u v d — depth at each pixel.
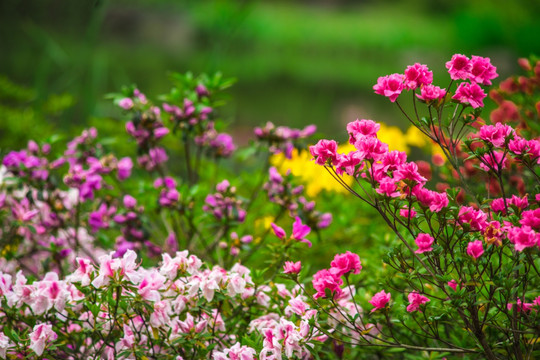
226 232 3.12
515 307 2.64
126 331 2.70
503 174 2.90
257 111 9.70
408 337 2.85
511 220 2.57
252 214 3.50
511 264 2.59
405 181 2.58
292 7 25.52
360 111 9.91
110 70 10.08
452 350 2.64
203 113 3.25
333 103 10.73
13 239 3.17
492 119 3.15
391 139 3.93
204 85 3.32
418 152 4.34
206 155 3.37
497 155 2.71
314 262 3.32
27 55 9.78
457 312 2.67
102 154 3.25
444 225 2.61
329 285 2.65
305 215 3.16
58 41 10.12
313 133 3.25
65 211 3.20
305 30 20.83
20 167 3.11
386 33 21.28
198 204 3.40
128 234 3.14
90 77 5.04
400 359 2.89
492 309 2.76
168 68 11.92
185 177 4.00
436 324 2.68
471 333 2.66
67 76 5.53
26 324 2.75
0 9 10.82
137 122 3.20
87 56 5.15
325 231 3.39
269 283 2.80
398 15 25.16
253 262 3.35
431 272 2.62
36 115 4.56
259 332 2.75
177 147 3.98
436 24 23.02
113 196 3.21
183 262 2.72
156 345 2.74
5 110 4.43
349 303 2.80
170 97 3.29
